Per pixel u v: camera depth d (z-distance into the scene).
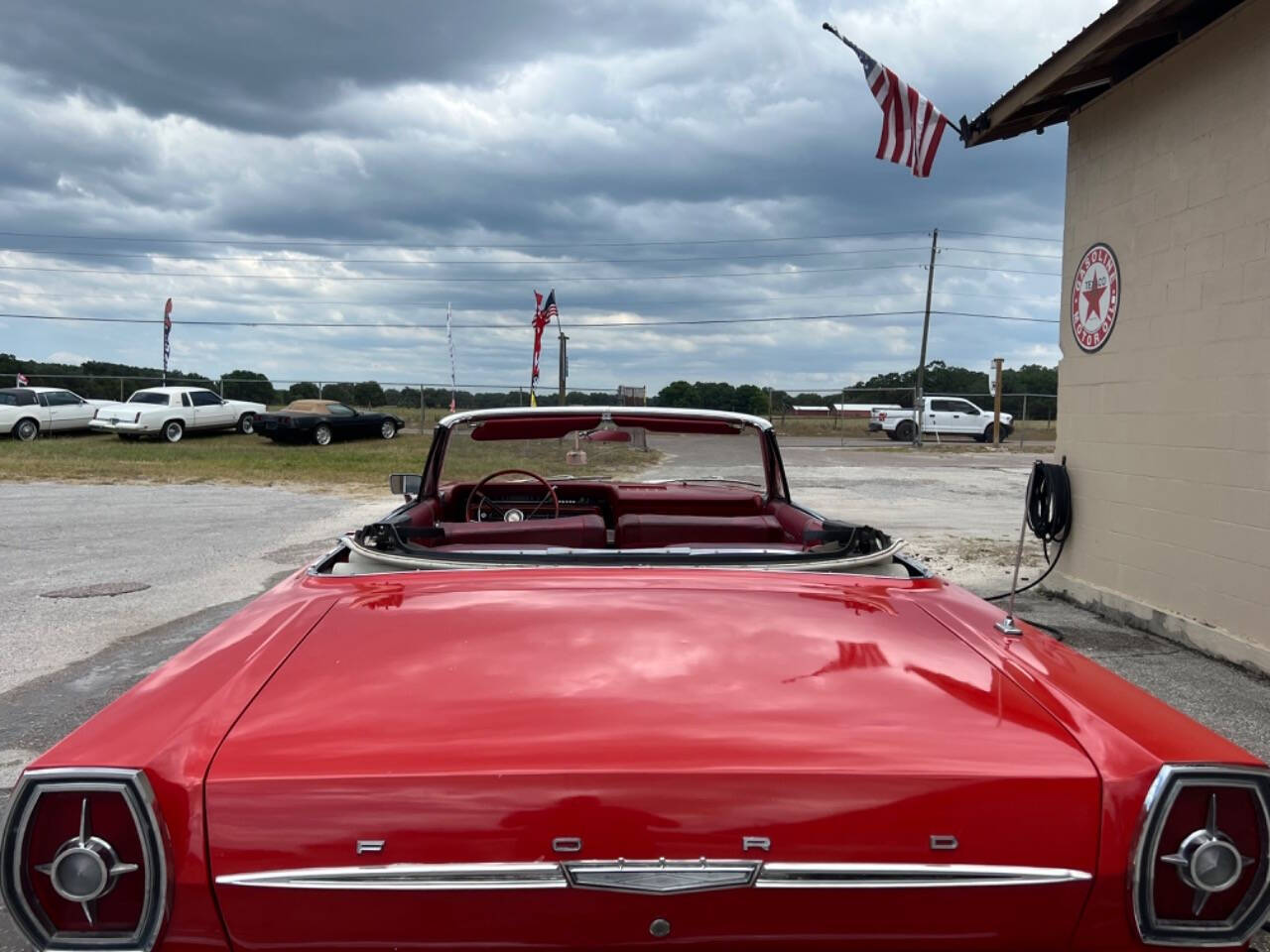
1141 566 6.15
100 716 1.59
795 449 28.39
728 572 2.35
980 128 7.38
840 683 1.69
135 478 17.02
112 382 35.59
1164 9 5.31
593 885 1.38
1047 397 40.06
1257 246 5.11
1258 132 5.11
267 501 13.91
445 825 1.38
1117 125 6.43
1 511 12.51
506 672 1.70
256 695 1.62
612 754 1.43
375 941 1.39
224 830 1.37
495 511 4.38
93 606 6.80
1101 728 1.56
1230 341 5.32
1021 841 1.42
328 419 26.34
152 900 1.38
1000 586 7.52
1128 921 1.44
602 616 2.00
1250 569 5.17
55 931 1.39
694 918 1.40
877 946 1.43
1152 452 6.05
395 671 1.71
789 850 1.40
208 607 6.78
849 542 2.58
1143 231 6.13
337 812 1.38
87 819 1.38
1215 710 4.50
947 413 33.59
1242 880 1.46
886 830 1.41
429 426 31.66
